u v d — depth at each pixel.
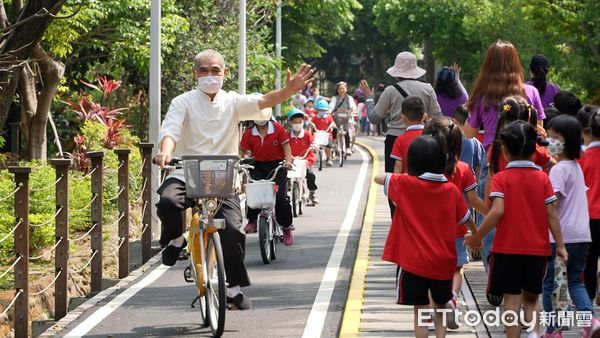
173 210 16.98
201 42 45.19
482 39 86.25
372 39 126.75
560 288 15.93
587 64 66.56
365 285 20.97
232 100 17.77
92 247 21.62
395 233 14.62
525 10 64.06
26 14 26.36
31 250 24.33
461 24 93.88
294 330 17.58
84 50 43.09
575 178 15.77
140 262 25.23
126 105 50.38
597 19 60.12
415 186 14.48
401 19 96.81
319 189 41.66
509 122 16.77
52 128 40.03
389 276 21.92
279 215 26.17
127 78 48.19
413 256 14.38
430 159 14.46
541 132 17.16
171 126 17.36
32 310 19.55
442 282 14.51
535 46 80.88
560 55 70.81
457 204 14.57
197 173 16.41
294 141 35.28
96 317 18.88
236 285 17.69
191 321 18.39
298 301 20.03
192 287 21.64
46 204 25.52
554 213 15.09
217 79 17.45
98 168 21.62
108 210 29.17
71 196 27.48
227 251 17.47
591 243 16.84
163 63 44.62
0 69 25.77
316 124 51.59
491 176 16.98
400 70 21.86
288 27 69.56
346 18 70.19
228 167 16.41
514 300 15.11
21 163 32.16
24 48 26.64
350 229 30.44
